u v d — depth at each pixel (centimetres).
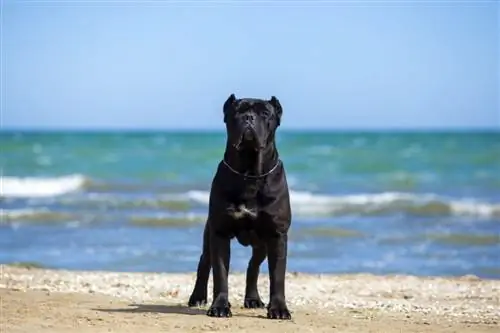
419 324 843
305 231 2031
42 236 1925
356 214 2448
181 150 4903
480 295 1123
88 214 2338
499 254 1738
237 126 794
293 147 5478
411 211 2514
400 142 6072
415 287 1204
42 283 1155
